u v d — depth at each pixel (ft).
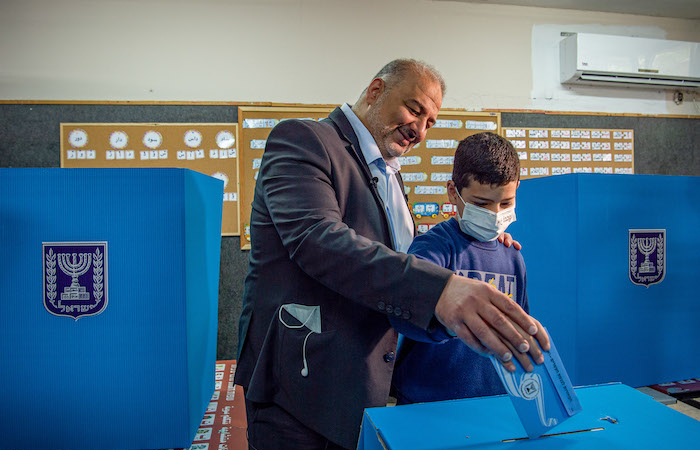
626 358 3.72
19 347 3.17
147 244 3.22
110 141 8.64
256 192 2.89
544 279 4.01
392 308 1.75
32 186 3.16
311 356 2.52
